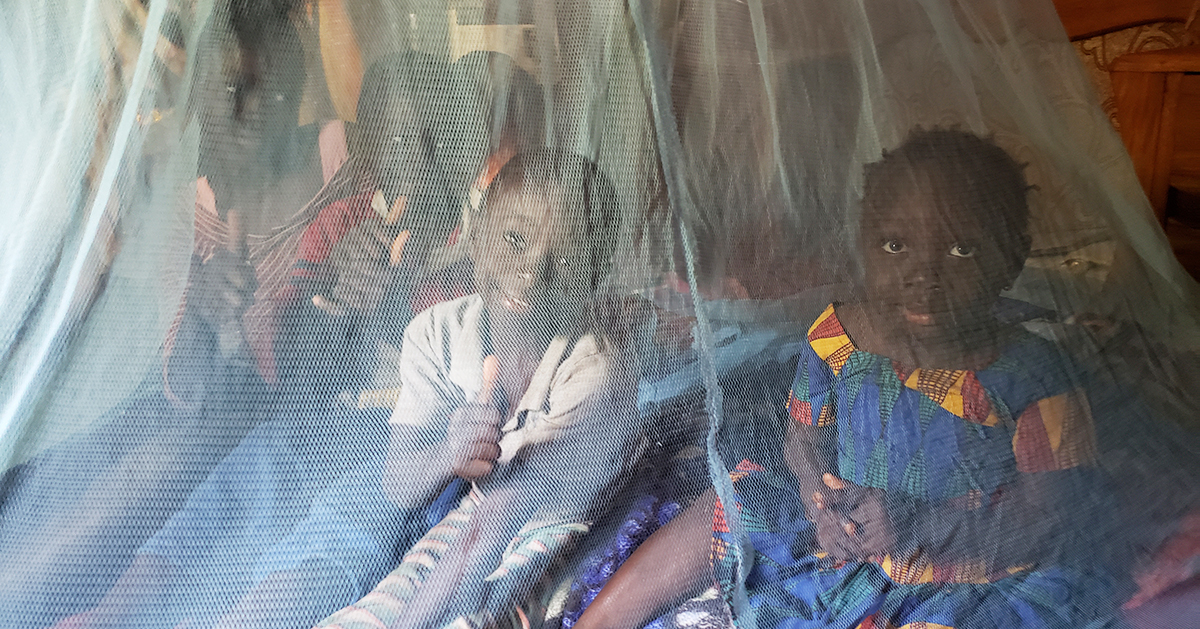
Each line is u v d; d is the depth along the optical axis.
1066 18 1.37
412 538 0.52
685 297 0.57
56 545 0.48
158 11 0.51
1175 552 0.60
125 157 0.52
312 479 0.51
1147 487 0.63
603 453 0.55
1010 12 0.68
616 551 0.58
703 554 0.58
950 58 0.64
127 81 0.53
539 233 0.54
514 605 0.53
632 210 0.56
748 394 0.60
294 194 0.53
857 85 0.62
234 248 0.52
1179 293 0.76
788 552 0.60
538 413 0.54
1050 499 0.61
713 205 0.59
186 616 0.49
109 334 0.51
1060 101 0.72
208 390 0.51
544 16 0.56
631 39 0.57
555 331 0.54
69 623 0.48
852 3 0.62
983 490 0.60
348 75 0.55
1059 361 0.63
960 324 0.61
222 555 0.50
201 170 0.52
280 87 0.54
